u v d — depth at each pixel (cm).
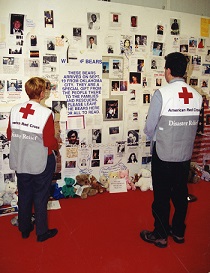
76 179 316
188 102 191
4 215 262
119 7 304
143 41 321
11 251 206
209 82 371
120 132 330
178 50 343
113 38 307
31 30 274
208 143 383
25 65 278
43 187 209
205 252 210
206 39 357
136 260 199
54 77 290
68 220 254
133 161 345
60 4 280
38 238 219
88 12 292
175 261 199
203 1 361
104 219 258
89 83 305
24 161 199
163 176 199
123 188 325
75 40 291
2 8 262
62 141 305
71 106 302
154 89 337
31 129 196
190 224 253
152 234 221
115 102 321
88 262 196
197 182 356
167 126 190
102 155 327
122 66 316
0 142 282
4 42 268
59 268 189
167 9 339
